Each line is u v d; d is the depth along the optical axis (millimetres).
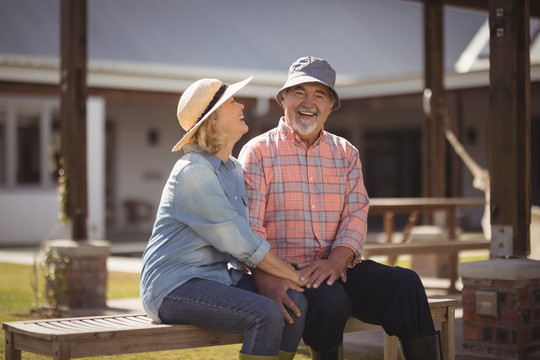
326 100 3863
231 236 3410
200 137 3549
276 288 3480
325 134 3980
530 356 4898
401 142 22016
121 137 19797
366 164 22328
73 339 3135
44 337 3141
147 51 16047
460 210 16625
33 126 16141
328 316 3475
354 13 19328
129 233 18922
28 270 10297
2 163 15984
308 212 3807
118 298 7879
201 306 3355
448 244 7754
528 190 5086
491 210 5070
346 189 3916
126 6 17672
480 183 9914
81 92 7383
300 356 4961
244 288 3596
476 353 4980
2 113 15844
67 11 7344
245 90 16297
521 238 5078
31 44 15016
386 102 16328
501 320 4887
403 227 19656
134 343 3299
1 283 8883
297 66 3857
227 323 3342
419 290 3645
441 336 4039
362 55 17484
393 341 4031
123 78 15227
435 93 9188
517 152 5023
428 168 9234
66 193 7453
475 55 15250
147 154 20109
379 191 22281
